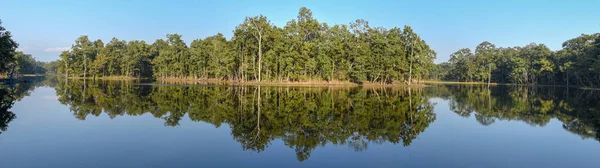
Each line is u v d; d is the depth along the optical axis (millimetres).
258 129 14336
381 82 66125
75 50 100250
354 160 9578
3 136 11945
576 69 74000
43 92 35500
